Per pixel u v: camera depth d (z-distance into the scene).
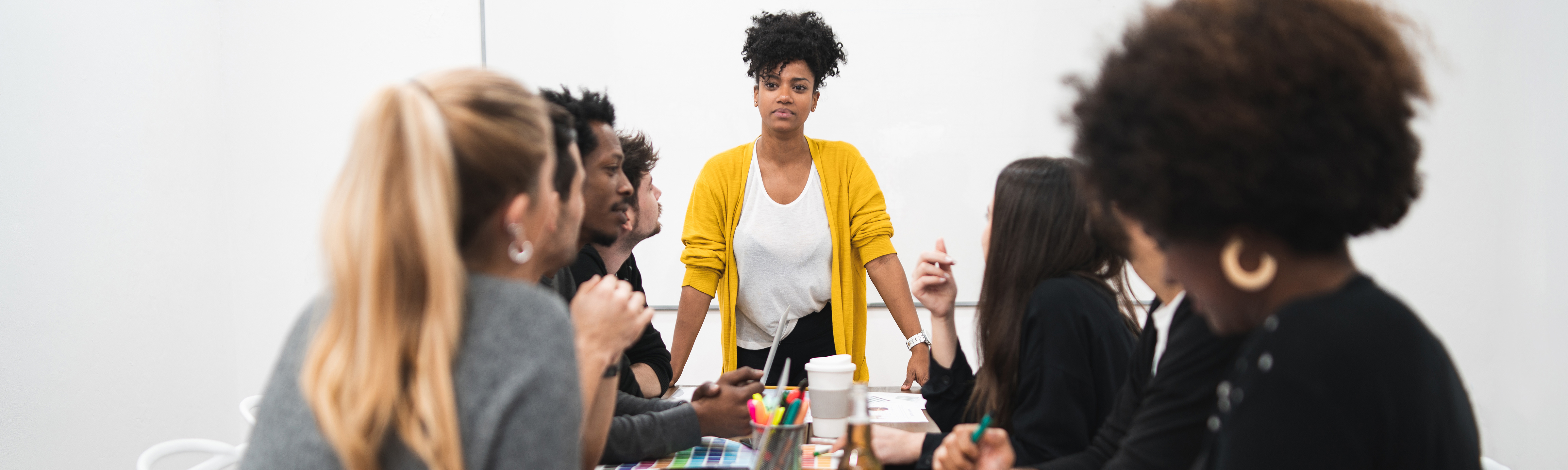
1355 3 0.53
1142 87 0.54
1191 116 0.51
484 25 2.95
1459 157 2.72
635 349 1.67
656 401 1.33
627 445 1.10
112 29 2.36
